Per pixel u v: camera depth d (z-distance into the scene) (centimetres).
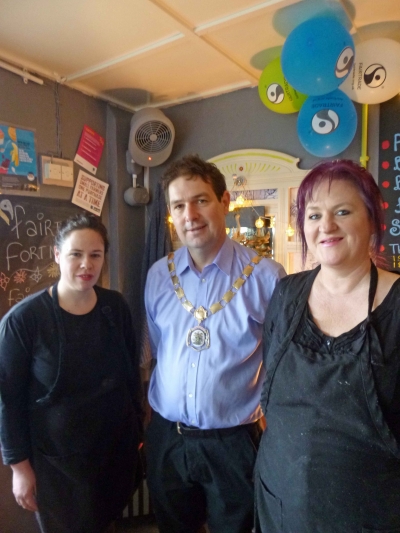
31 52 169
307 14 145
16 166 178
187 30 150
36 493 119
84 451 119
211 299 118
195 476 118
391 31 158
